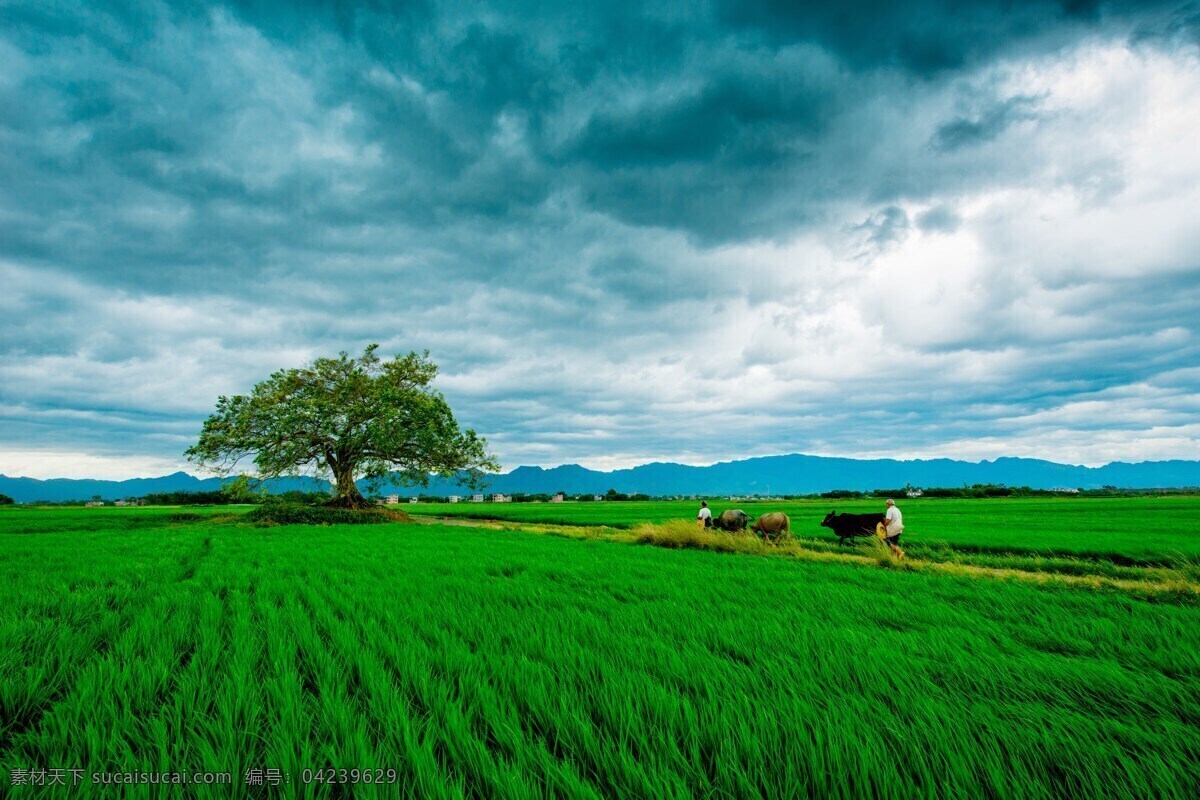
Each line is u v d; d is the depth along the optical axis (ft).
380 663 15.03
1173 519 106.22
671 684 13.85
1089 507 176.65
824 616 22.04
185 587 29.17
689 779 9.50
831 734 10.41
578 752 10.47
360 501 131.64
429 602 24.63
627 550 52.01
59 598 25.26
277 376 130.00
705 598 26.05
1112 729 10.93
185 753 9.93
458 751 10.31
